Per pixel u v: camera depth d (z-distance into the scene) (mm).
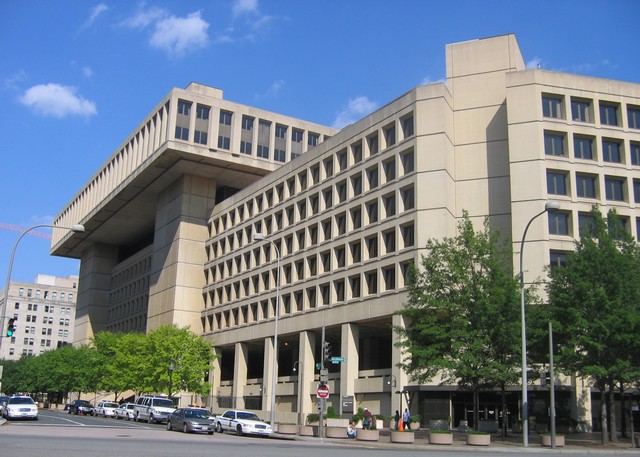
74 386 92438
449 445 32219
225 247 77125
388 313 51219
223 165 78125
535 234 48094
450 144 52875
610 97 51938
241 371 69875
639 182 51156
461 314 35094
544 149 49812
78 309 118312
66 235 112938
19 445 20500
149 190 87250
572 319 34344
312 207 63625
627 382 35281
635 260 35594
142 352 68438
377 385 52031
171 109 74812
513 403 48156
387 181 54656
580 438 39469
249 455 19641
